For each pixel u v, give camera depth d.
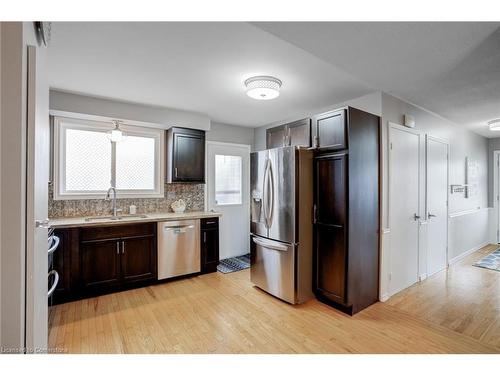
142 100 3.22
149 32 1.74
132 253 3.06
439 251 3.87
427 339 2.10
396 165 3.00
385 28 1.67
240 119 4.21
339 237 2.53
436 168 3.77
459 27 1.66
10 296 0.88
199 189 4.23
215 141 4.39
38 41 1.18
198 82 2.63
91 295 2.88
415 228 3.34
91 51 2.01
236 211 4.66
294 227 2.67
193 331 2.20
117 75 2.46
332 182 2.61
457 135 4.38
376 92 2.85
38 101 1.11
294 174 2.67
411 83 2.61
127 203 3.60
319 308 2.65
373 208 2.73
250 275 3.38
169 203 3.93
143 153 3.73
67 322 2.32
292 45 1.90
